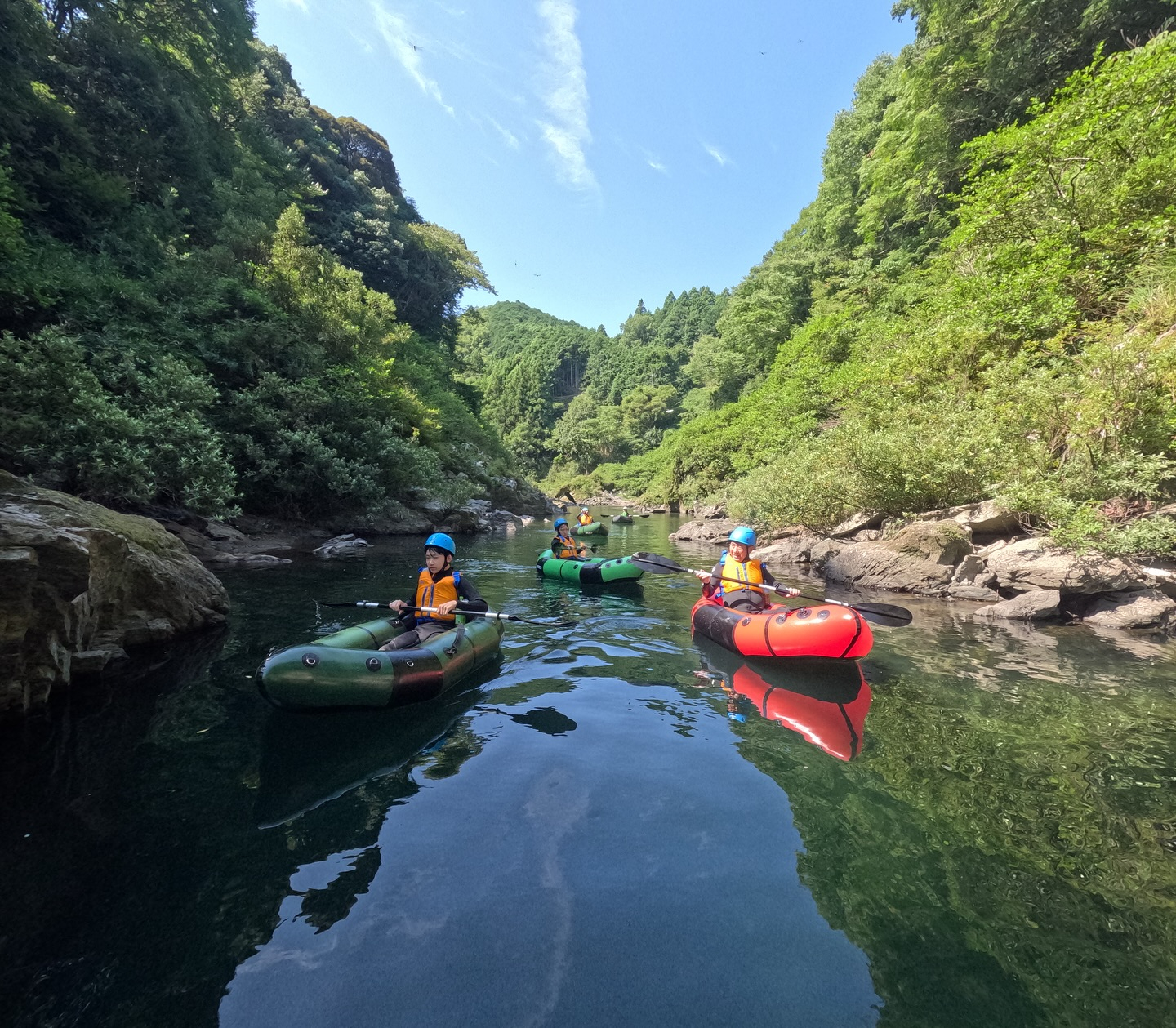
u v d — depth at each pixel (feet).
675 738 10.33
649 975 5.19
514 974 5.19
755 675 14.02
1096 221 31.37
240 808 8.05
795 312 97.35
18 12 43.09
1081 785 8.66
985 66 53.88
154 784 8.69
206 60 67.10
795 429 60.29
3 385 24.85
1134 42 43.37
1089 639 17.38
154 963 5.33
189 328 39.73
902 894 6.33
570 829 7.48
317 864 6.79
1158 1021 4.79
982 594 22.95
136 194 51.42
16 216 37.06
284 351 45.75
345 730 10.73
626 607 22.66
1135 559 19.81
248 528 38.17
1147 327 24.97
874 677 13.83
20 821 7.68
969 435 27.53
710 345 167.22
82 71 50.29
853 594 25.02
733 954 5.47
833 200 98.22
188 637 16.14
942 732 10.62
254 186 65.62
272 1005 4.85
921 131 59.57
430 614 15.37
